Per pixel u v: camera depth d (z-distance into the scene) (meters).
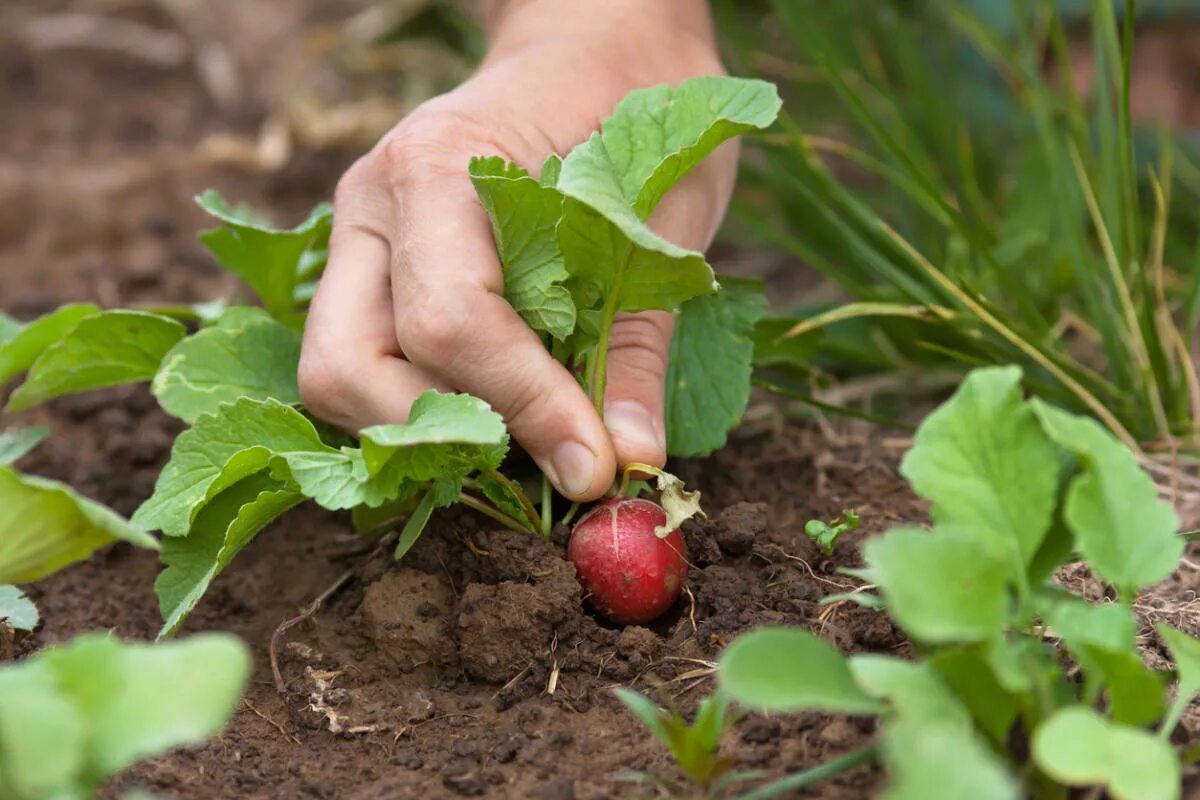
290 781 0.56
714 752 0.54
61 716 0.48
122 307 0.81
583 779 0.55
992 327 0.70
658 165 0.58
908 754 0.47
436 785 0.55
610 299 0.58
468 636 0.59
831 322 0.77
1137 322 0.69
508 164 0.59
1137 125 0.83
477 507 0.60
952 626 0.50
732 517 0.62
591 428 0.58
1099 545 0.52
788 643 0.51
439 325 0.58
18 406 0.66
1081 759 0.48
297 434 0.59
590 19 0.67
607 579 0.59
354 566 0.64
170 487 0.59
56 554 0.54
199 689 0.49
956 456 0.52
